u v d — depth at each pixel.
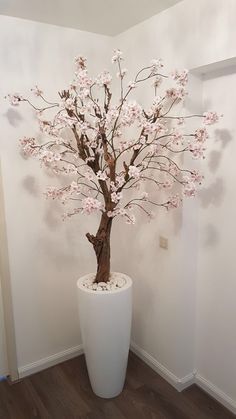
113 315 1.91
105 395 2.10
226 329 2.01
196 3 1.73
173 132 1.80
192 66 1.80
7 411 2.03
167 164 2.02
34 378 2.32
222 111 1.85
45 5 1.83
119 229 2.61
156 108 1.78
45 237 2.28
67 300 2.46
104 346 1.97
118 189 1.83
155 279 2.29
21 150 2.09
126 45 2.24
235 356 1.97
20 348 2.30
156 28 1.99
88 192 2.30
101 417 1.98
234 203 1.86
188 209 2.01
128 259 2.54
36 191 2.19
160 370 2.33
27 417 1.98
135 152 1.84
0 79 1.97
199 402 2.09
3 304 2.22
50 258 2.33
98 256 2.02
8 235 2.13
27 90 2.07
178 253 2.05
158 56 2.00
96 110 1.76
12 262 2.18
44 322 2.38
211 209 2.00
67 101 1.76
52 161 1.78
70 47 2.21
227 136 1.84
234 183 1.84
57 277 2.39
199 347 2.21
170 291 2.16
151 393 2.16
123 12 1.95
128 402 2.09
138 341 2.55
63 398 2.13
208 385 2.16
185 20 1.80
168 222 2.10
